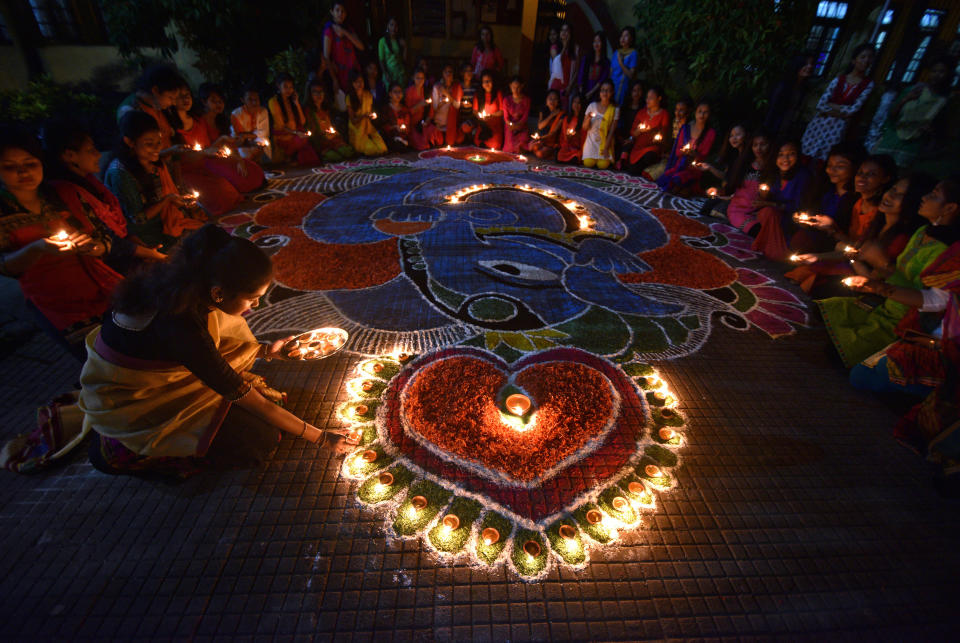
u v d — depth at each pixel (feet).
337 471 7.46
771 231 15.06
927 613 6.00
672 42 24.43
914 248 8.94
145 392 6.42
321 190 20.03
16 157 7.13
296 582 6.00
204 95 17.25
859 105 19.67
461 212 17.97
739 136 17.89
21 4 24.94
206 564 6.17
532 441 8.07
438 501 7.04
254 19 24.27
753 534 6.81
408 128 27.68
